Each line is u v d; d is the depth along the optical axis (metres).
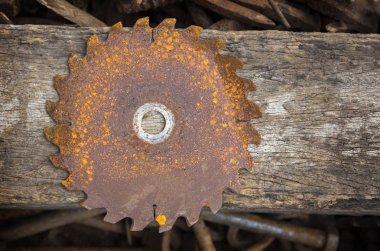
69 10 0.60
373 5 0.62
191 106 0.53
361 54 0.56
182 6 0.64
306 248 0.73
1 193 0.52
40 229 0.67
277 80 0.55
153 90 0.52
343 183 0.55
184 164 0.52
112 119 0.52
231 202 0.53
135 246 0.73
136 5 0.58
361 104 0.55
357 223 0.71
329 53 0.56
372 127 0.55
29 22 0.62
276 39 0.55
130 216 0.52
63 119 0.51
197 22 0.63
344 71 0.56
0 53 0.53
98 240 0.75
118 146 0.52
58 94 0.52
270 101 0.54
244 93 0.53
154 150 0.52
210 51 0.53
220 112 0.53
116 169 0.52
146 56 0.52
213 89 0.53
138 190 0.52
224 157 0.53
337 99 0.55
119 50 0.52
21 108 0.52
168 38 0.53
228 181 0.53
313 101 0.55
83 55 0.53
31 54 0.53
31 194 0.52
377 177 0.55
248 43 0.55
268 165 0.54
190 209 0.52
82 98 0.52
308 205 0.54
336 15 0.61
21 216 0.67
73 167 0.51
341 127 0.55
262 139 0.54
